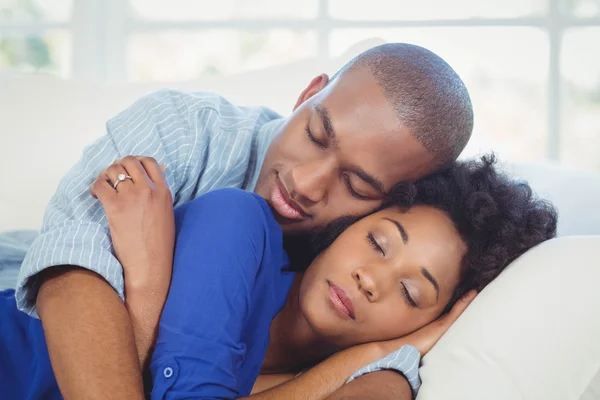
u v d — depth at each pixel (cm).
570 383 89
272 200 114
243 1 255
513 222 116
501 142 255
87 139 185
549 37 249
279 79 193
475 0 251
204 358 85
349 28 253
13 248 140
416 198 115
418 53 117
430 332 109
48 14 257
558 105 251
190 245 93
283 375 119
